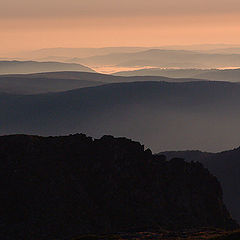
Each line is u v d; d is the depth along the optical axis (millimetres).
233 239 151000
